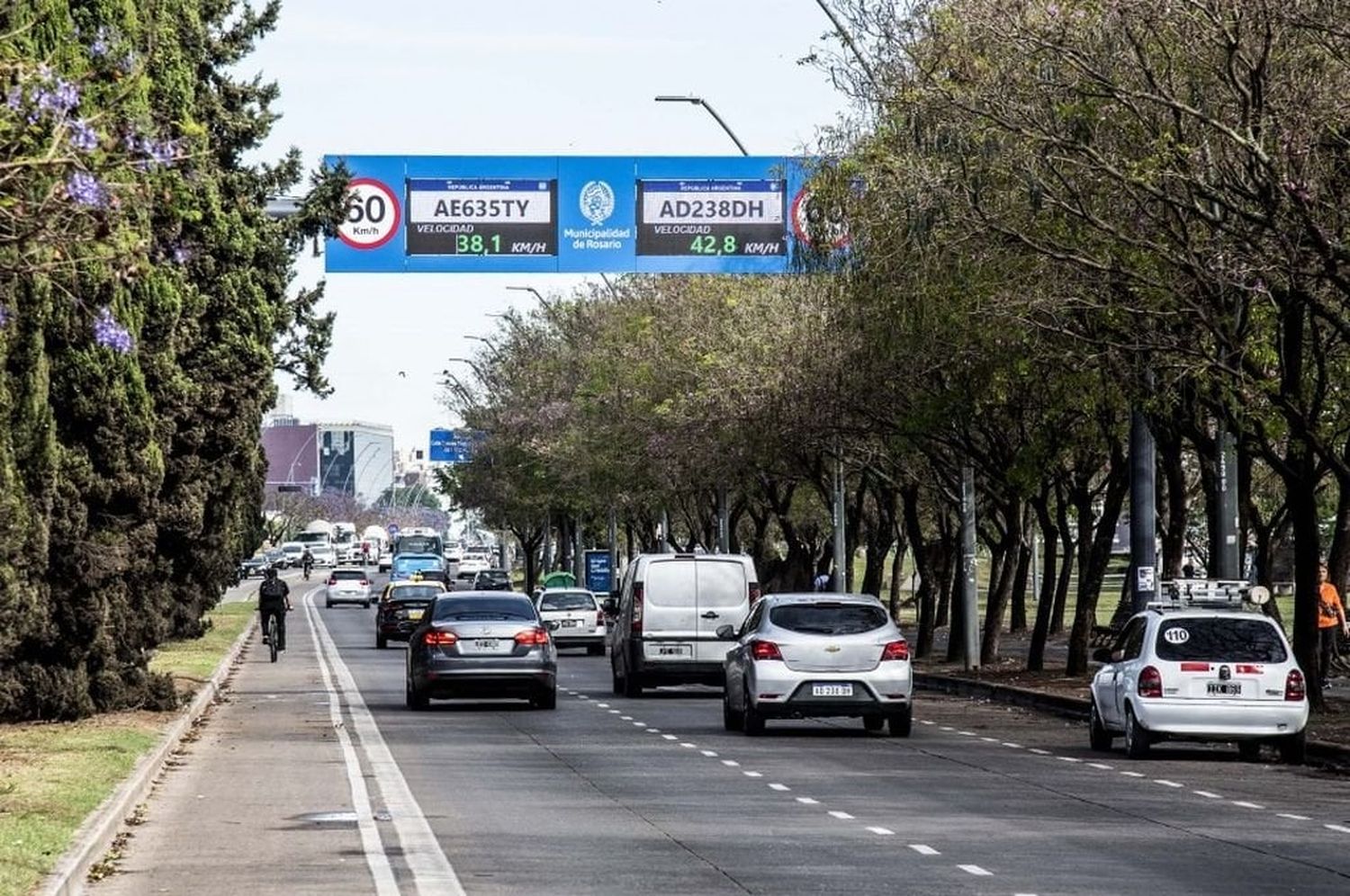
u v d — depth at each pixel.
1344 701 62.53
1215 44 47.88
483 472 193.25
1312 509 56.81
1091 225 51.38
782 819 34.88
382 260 72.31
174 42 60.22
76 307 52.69
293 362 93.69
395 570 198.88
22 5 43.91
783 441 90.06
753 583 75.00
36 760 42.25
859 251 64.19
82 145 26.41
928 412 75.00
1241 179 51.06
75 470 53.72
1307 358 58.91
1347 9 46.72
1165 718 46.88
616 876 27.69
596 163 72.06
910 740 53.66
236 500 74.81
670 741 53.00
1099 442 74.50
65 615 54.12
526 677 65.75
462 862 29.22
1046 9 49.16
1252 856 29.80
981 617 155.75
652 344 114.31
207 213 66.19
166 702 59.28
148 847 31.19
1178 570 72.38
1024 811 36.06
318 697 74.44
